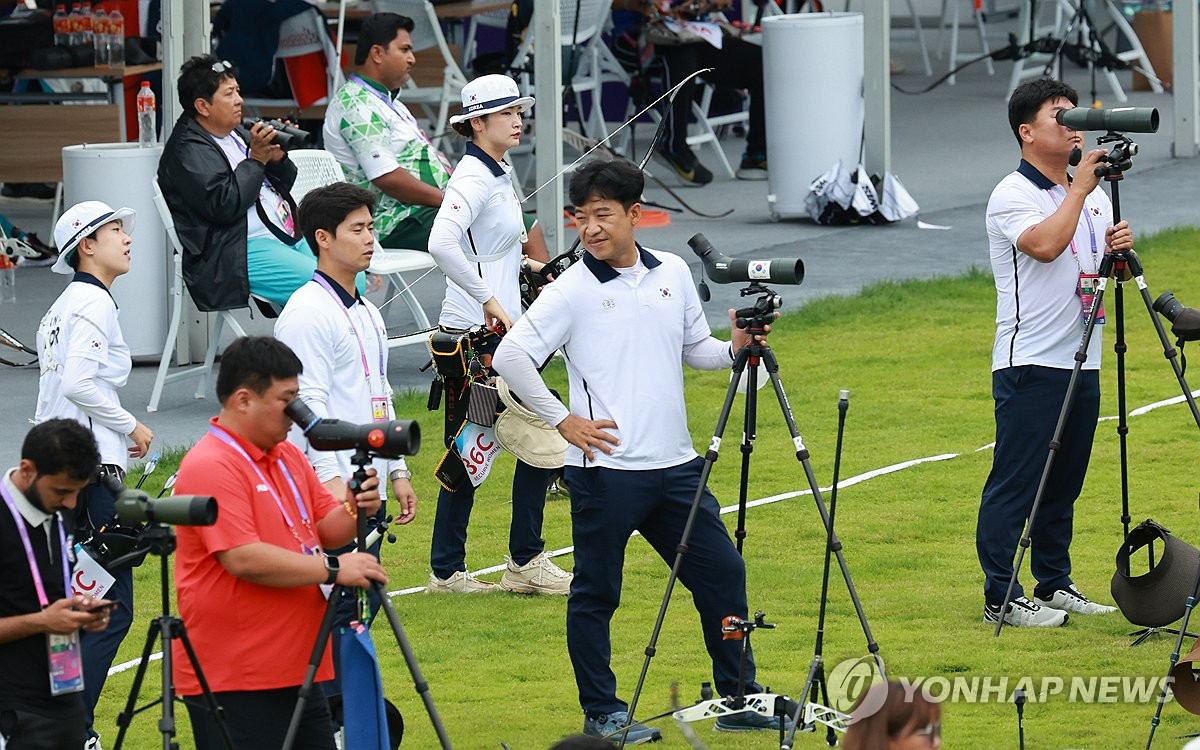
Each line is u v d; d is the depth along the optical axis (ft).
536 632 79.10
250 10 156.35
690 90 184.96
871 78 168.25
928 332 133.59
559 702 69.77
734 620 59.41
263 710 53.06
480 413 82.99
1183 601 72.13
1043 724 65.05
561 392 116.98
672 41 181.47
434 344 82.84
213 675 52.75
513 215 87.04
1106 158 72.90
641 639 77.30
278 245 110.52
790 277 61.98
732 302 140.05
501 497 101.96
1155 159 198.70
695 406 117.70
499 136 85.61
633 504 64.54
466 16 169.89
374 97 115.14
